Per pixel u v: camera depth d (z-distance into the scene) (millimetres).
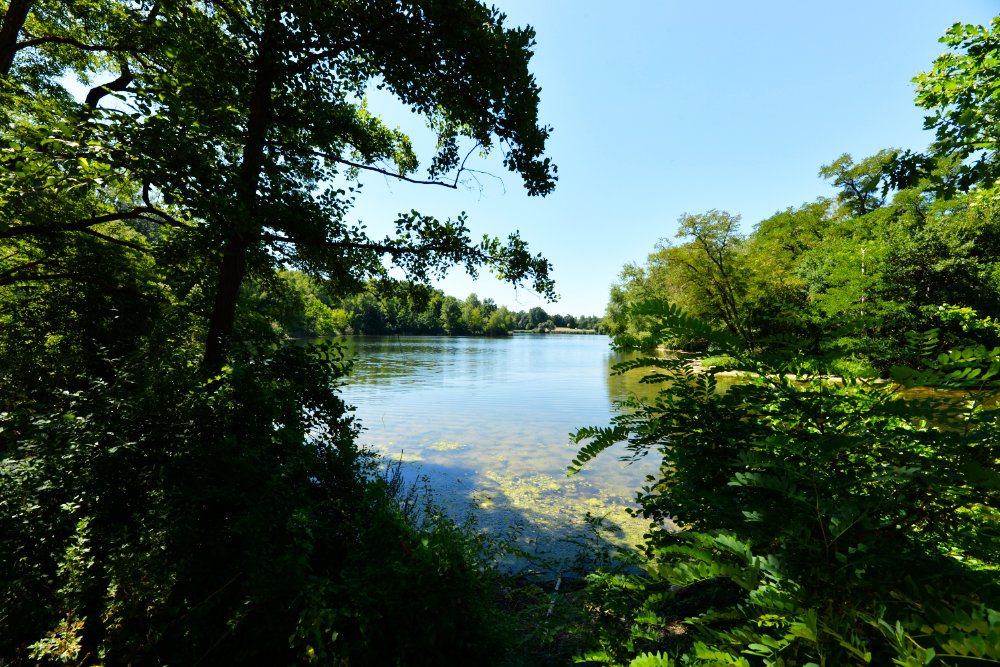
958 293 15039
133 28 6578
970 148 3822
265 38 5258
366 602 2492
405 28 5121
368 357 35906
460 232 6211
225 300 5188
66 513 2717
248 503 2887
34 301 7207
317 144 6531
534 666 2625
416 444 10336
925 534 1405
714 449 1869
